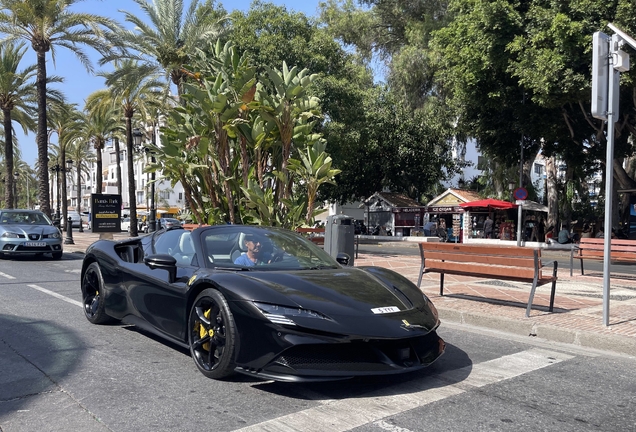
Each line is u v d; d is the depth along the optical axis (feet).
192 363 15.19
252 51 76.33
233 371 12.87
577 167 85.51
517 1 64.54
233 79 34.58
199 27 72.43
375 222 127.85
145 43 72.90
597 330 18.75
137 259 18.94
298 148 36.81
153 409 11.63
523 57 61.41
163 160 36.91
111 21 69.46
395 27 110.63
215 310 13.51
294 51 76.84
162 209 179.42
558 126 72.64
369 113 110.22
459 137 120.67
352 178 125.18
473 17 65.72
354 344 12.28
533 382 14.05
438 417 11.37
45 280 34.04
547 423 11.23
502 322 20.57
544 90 58.54
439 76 86.99
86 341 17.72
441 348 13.94
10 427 10.65
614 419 11.55
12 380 13.64
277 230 18.01
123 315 18.25
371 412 11.55
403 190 132.87
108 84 75.61
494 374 14.67
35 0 66.74
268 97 34.01
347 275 14.98
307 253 16.89
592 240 36.35
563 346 18.29
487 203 97.30
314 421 11.00
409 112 114.93
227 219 37.73
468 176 179.52
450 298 25.67
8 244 45.88
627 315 21.70
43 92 71.77
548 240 91.04
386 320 12.55
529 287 29.94
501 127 81.15
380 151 122.52
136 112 114.62
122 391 12.79
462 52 67.82
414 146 119.55
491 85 70.85
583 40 55.52
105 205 66.49
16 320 21.15
